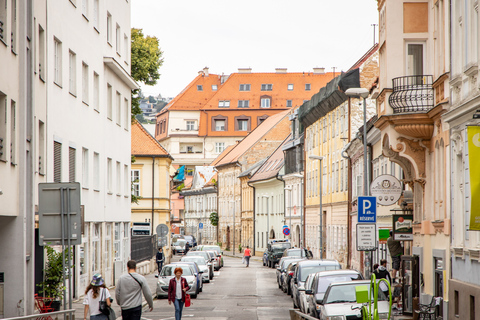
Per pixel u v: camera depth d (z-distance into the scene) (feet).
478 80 60.95
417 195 86.84
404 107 78.59
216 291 131.54
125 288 54.24
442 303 72.84
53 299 76.64
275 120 358.64
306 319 62.85
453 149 69.56
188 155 476.13
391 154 85.76
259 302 108.27
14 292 71.87
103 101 122.83
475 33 62.39
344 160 178.91
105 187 124.16
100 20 120.26
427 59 81.46
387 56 81.66
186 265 120.37
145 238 178.81
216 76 502.79
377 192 87.97
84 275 106.42
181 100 490.49
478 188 51.42
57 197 55.42
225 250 363.97
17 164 71.36
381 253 125.08
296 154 247.09
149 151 219.82
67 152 97.55
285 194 262.67
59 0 93.86
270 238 286.05
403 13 81.76
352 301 64.39
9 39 67.77
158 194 219.82
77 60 104.32
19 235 72.02
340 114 184.85
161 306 103.04
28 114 75.00
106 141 125.49
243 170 336.08
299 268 99.19
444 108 71.36
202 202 416.67
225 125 472.85
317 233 212.84
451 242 70.44
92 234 114.01
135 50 172.55
